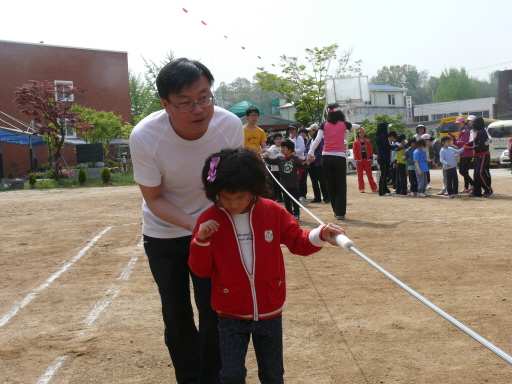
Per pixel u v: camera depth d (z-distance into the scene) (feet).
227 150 8.20
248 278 8.46
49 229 32.04
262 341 8.81
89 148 98.63
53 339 13.46
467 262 19.70
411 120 181.68
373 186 50.55
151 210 9.88
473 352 11.80
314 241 8.57
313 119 110.52
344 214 31.17
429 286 16.87
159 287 10.37
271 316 8.63
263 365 8.86
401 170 46.01
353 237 25.31
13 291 18.06
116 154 126.00
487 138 40.68
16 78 109.50
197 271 8.51
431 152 95.30
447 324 13.50
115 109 122.62
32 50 111.24
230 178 7.82
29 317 15.28
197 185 10.17
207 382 9.77
